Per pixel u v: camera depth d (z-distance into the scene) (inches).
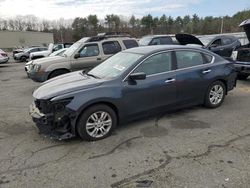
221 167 145.9
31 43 2940.5
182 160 154.6
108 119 188.7
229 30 2568.9
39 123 181.3
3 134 201.8
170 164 150.8
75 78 208.8
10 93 353.4
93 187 132.9
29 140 189.0
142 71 201.5
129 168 148.3
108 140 184.7
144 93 199.9
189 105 229.3
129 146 174.6
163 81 207.3
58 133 178.1
